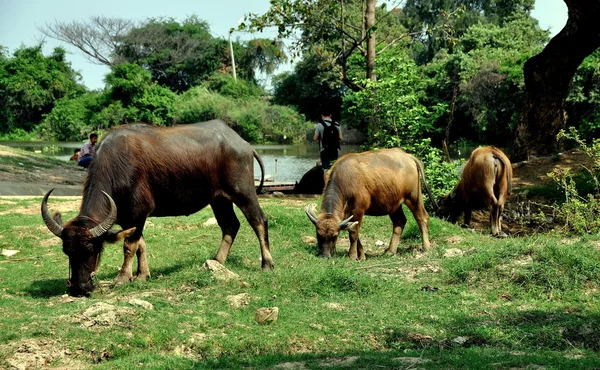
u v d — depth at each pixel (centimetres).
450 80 4347
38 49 7025
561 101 1878
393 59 1703
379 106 1677
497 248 884
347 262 933
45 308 684
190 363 539
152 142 822
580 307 707
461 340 613
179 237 1141
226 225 924
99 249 762
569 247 838
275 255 1009
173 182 833
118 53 7906
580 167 1686
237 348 582
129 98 6241
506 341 611
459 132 4584
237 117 6206
